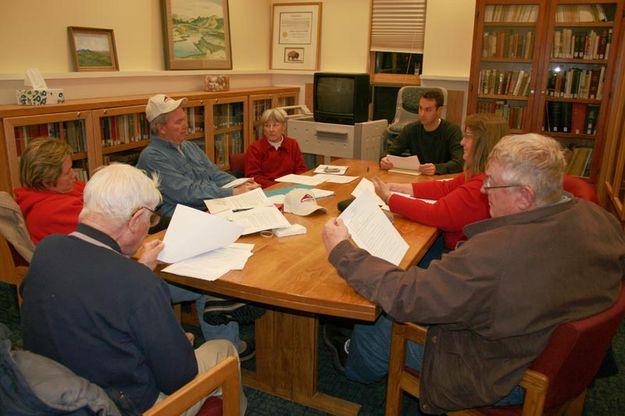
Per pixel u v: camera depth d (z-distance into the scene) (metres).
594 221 1.24
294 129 4.40
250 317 1.83
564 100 4.17
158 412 1.04
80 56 3.29
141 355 1.09
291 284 1.38
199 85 4.44
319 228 1.88
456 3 4.49
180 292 1.93
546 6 3.98
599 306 1.19
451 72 4.65
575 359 1.17
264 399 2.02
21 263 1.99
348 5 5.00
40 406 0.82
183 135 2.69
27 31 2.96
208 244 1.54
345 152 4.22
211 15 4.45
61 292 1.04
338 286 1.38
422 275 1.23
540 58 4.11
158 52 4.02
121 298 1.04
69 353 1.04
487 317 1.17
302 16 5.21
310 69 5.27
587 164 4.21
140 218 1.18
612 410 1.99
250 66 5.16
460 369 1.27
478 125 1.97
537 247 1.14
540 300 1.12
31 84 2.80
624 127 3.27
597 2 3.83
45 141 1.96
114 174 1.17
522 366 1.18
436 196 2.35
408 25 4.81
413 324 1.44
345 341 2.10
